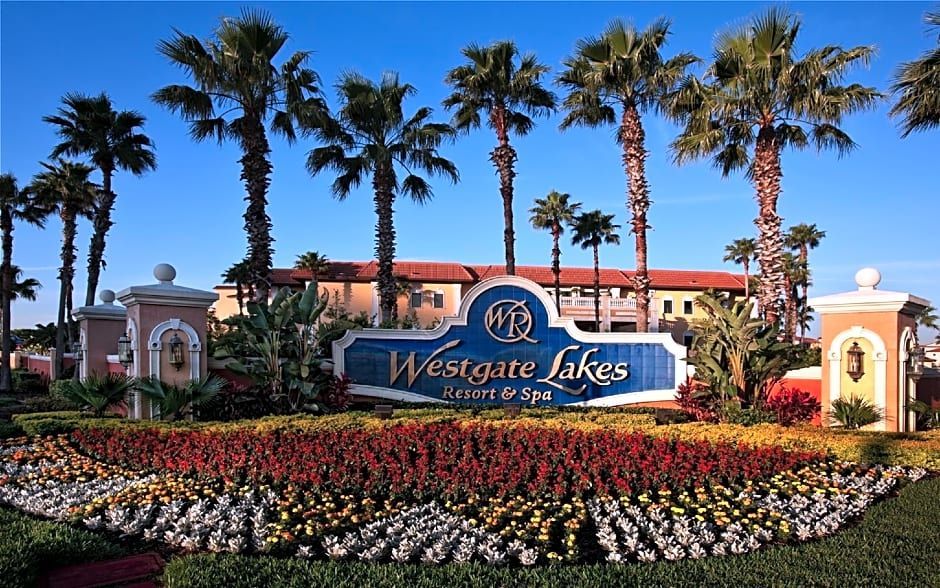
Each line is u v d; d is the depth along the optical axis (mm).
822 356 11148
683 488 7332
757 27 16656
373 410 12695
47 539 5121
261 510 6285
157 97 16250
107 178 26438
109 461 8688
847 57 15859
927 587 4355
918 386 11773
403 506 6551
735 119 17938
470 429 10047
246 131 17109
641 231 19859
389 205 21156
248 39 16266
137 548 5457
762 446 8891
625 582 4469
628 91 19594
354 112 20406
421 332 13883
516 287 14016
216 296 12094
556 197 37031
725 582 4453
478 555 5270
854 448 8469
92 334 16203
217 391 11461
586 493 7180
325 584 4371
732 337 11375
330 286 37531
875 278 10766
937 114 12156
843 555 4953
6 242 27469
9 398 21016
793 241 42906
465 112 21953
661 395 13680
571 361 13945
